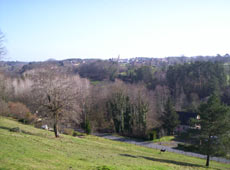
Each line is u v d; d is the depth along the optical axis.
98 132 63.00
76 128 59.94
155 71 109.25
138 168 17.31
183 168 25.33
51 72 32.03
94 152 24.45
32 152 17.41
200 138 34.62
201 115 35.09
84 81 73.31
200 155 42.31
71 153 20.52
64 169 13.95
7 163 13.09
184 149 46.44
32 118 46.56
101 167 15.15
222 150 32.69
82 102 59.59
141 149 40.97
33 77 32.12
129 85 79.56
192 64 87.50
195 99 72.00
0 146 17.23
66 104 30.22
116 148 34.06
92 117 68.94
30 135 27.27
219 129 33.25
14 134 24.70
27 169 12.67
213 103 34.47
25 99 59.06
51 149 20.47
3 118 44.53
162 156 35.69
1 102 48.81
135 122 62.09
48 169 13.43
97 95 74.56
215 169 30.92
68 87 30.98
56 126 31.67
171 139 56.12
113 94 67.81
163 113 64.94
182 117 67.38
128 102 65.00
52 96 29.77
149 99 68.12
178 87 79.19
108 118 71.81
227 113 33.62
